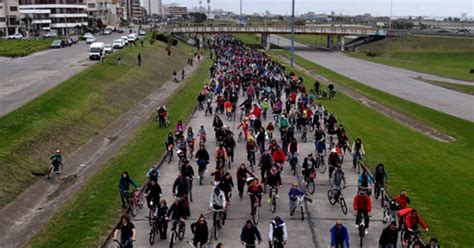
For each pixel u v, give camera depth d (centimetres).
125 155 3516
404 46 15862
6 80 6062
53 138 3994
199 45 14550
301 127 3844
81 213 2397
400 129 4769
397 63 12694
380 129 4559
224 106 4741
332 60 13288
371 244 2031
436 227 2228
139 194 2408
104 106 5347
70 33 17312
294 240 2059
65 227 2253
